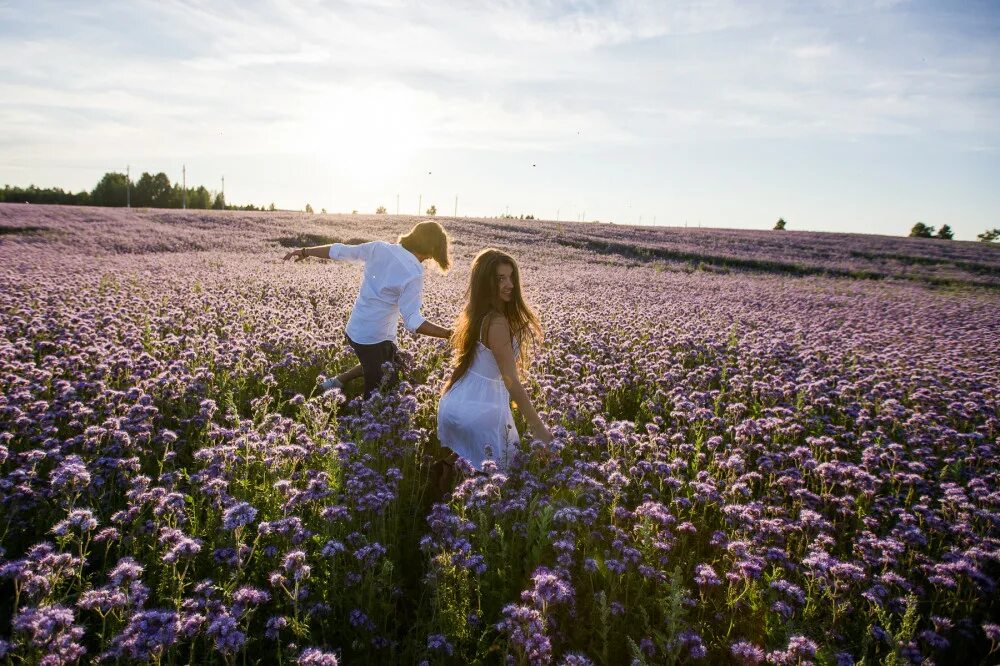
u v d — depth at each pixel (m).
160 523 3.60
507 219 69.44
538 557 3.59
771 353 9.88
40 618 2.44
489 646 3.16
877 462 5.31
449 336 5.88
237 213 55.75
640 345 10.03
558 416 5.99
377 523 3.91
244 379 6.76
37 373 5.76
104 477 4.22
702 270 35.59
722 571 3.91
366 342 6.40
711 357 9.79
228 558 3.33
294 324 9.50
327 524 3.74
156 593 3.33
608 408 7.15
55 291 11.95
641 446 5.18
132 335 7.81
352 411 6.25
